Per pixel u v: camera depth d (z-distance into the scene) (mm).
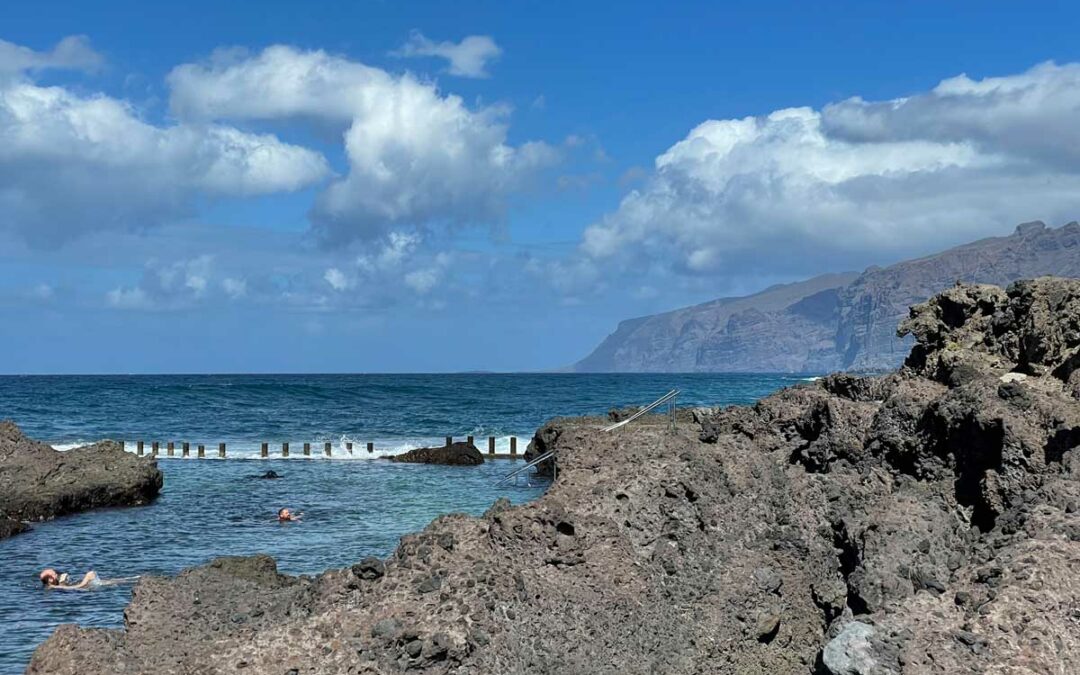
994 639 11078
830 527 14711
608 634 13117
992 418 14359
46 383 180500
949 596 12047
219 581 15102
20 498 36750
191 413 92625
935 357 18719
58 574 25188
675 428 18891
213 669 12023
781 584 14234
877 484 15273
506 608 12844
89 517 36938
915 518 13594
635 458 15562
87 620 21656
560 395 124000
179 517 36688
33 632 20656
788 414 17312
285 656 12180
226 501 41031
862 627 11477
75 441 70625
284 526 34062
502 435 74188
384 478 49438
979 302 19203
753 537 14703
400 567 13359
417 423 84125
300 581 17562
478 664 12305
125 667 12328
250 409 96875
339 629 12484
